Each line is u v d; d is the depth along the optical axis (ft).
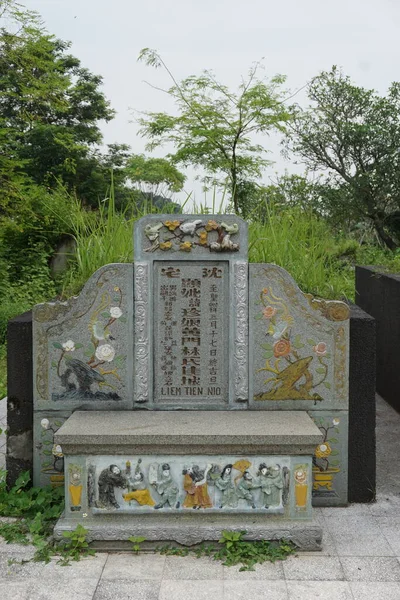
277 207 25.63
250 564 13.08
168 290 15.71
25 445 16.17
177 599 11.91
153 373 15.78
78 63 70.54
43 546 13.67
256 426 14.35
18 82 45.11
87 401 15.76
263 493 13.94
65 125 69.15
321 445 15.93
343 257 41.37
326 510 15.79
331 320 15.74
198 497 13.96
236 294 15.61
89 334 15.66
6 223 40.93
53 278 42.32
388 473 18.20
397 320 24.27
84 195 62.95
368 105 50.11
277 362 15.78
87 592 12.13
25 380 16.05
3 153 45.27
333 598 11.94
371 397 16.02
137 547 13.62
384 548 13.84
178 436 13.74
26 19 41.37
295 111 47.98
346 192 49.55
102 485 13.93
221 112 38.40
